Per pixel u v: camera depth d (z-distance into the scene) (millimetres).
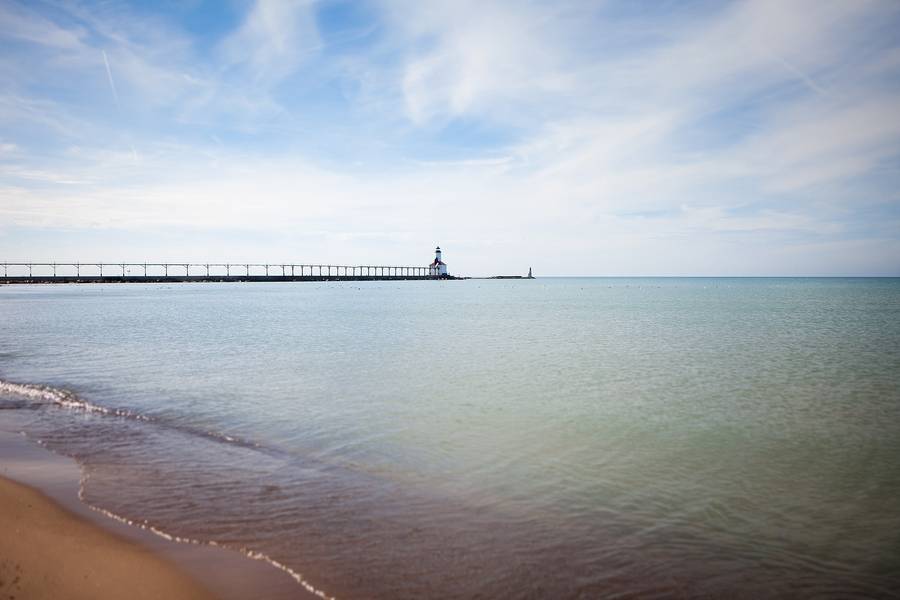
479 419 12844
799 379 18062
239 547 6309
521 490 8383
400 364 21109
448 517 7316
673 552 6477
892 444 11023
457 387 16672
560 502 7926
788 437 11516
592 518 7395
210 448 10422
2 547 5812
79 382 17344
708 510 7742
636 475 9133
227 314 50906
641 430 11953
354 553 6230
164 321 42562
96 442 10797
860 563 6312
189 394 15555
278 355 23547
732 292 111438
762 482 8891
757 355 23453
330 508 7547
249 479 8680
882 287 144250
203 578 5598
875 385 17016
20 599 4855
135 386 16719
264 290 138000
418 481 8703
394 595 5383
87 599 5012
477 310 56906
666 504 7926
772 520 7445
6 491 7676
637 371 19578
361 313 52438
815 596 5621
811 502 8094
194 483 8461
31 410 13578
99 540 6320
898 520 7484
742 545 6699
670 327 36562
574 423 12516
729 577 5945
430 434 11516
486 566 6008
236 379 17906
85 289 141250
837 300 74812
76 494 7875
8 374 18828
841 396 15500
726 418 13039
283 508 7520
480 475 9031
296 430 11789
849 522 7422
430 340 29422
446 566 5980
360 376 18547
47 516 6926
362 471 9156
